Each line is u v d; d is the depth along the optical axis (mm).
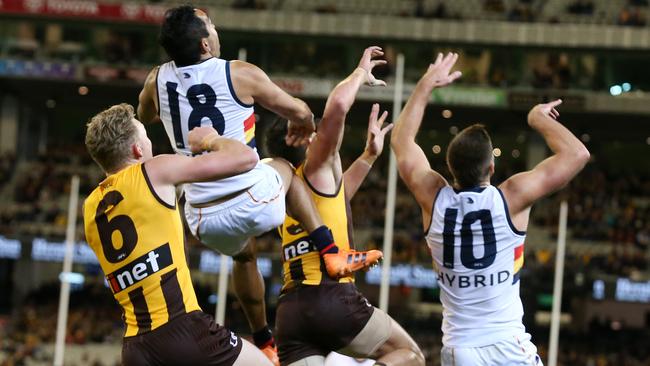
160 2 158875
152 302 19297
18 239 144750
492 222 20812
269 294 139750
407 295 151875
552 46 153500
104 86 162000
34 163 170125
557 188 20906
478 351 20812
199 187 21125
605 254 143250
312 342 22672
